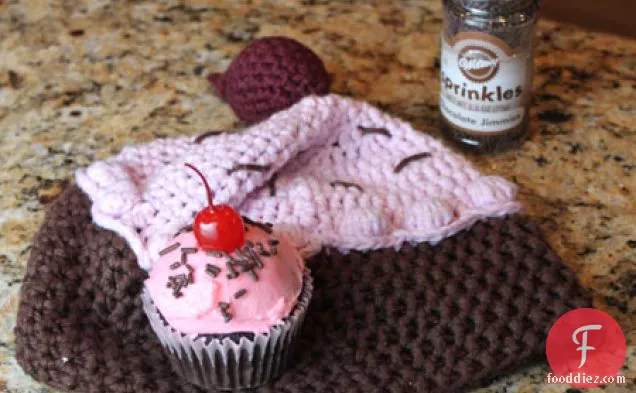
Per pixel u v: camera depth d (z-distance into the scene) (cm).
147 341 45
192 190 48
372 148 53
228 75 59
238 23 69
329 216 49
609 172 55
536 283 46
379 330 45
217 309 40
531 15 52
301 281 43
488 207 49
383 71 64
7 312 48
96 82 64
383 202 49
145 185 50
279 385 43
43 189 55
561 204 53
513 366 44
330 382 43
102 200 49
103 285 46
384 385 43
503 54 52
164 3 72
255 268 41
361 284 46
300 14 70
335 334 45
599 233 51
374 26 68
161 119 60
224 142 50
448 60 54
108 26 69
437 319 45
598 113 59
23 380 45
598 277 48
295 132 51
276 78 55
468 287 46
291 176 51
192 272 41
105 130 60
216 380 43
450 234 48
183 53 66
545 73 63
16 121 61
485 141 56
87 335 45
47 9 72
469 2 51
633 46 65
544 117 59
